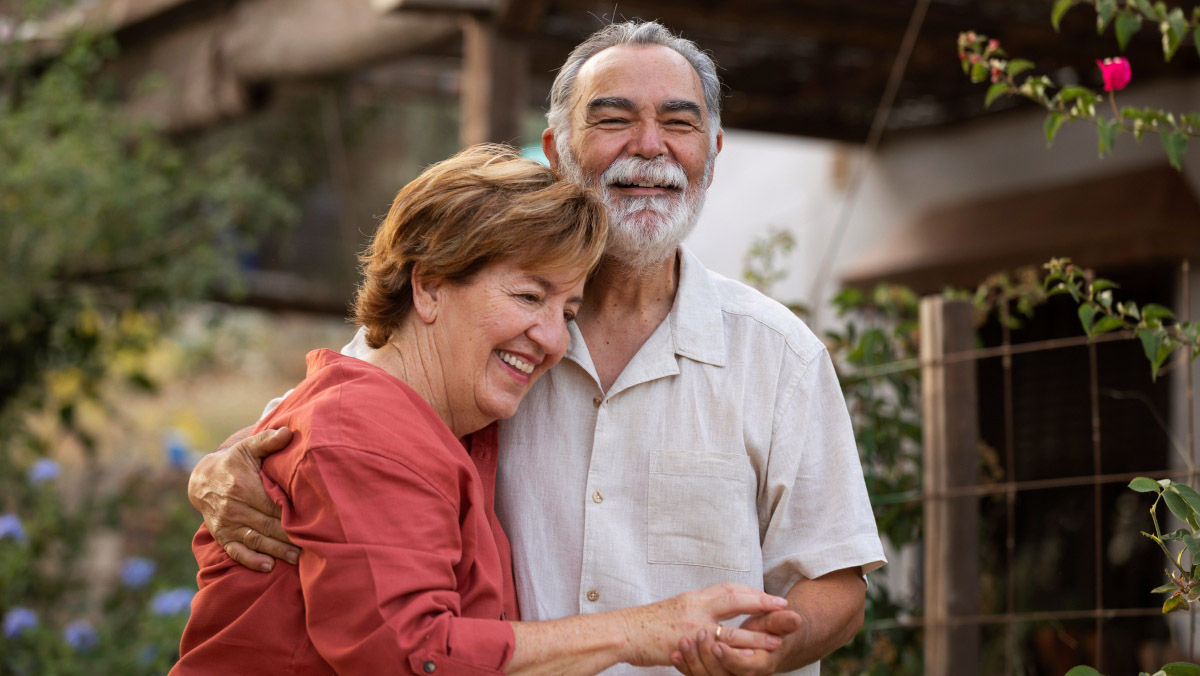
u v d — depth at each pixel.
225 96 5.49
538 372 1.84
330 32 5.06
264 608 1.60
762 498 1.94
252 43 5.34
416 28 4.79
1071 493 5.04
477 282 1.74
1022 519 5.19
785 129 6.23
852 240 6.39
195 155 6.75
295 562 1.61
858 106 6.12
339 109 7.41
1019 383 5.31
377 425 1.59
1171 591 1.92
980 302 3.03
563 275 1.76
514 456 2.00
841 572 1.89
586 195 1.79
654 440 1.94
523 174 1.78
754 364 1.95
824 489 1.91
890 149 6.46
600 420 1.96
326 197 7.67
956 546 2.54
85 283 5.18
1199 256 4.67
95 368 5.27
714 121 2.04
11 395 5.13
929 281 5.62
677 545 1.91
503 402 1.79
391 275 1.79
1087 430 5.04
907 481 2.90
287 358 11.09
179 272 5.16
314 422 1.59
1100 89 5.27
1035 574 4.81
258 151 7.30
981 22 4.46
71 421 5.27
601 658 1.62
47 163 4.56
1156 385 4.81
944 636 2.52
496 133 4.36
